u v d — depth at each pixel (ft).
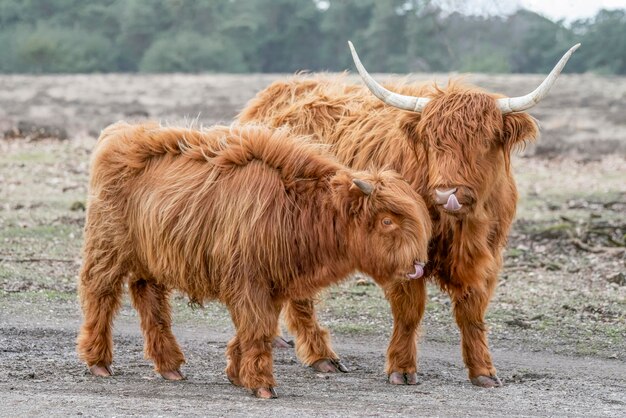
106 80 233.55
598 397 31.96
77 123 122.83
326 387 32.22
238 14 340.18
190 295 31.22
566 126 137.39
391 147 33.86
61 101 162.50
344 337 42.75
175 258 30.12
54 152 98.32
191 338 41.47
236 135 30.91
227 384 31.55
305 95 40.42
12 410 25.64
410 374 33.50
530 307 48.16
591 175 95.96
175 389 30.17
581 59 302.45
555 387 33.68
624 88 202.49
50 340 39.01
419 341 42.45
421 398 30.50
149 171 31.27
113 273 31.94
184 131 31.65
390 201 28.32
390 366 33.76
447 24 297.74
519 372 36.63
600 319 46.06
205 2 336.29
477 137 30.91
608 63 298.56
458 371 36.81
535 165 102.27
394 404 29.04
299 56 335.47
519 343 42.04
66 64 316.60
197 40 320.91
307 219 29.19
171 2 333.83
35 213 68.80
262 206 28.96
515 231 67.10
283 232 28.99
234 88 199.11
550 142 118.11
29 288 49.03
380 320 45.70
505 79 215.31
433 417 26.81
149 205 30.58
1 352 36.11
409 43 297.12
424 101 32.09
